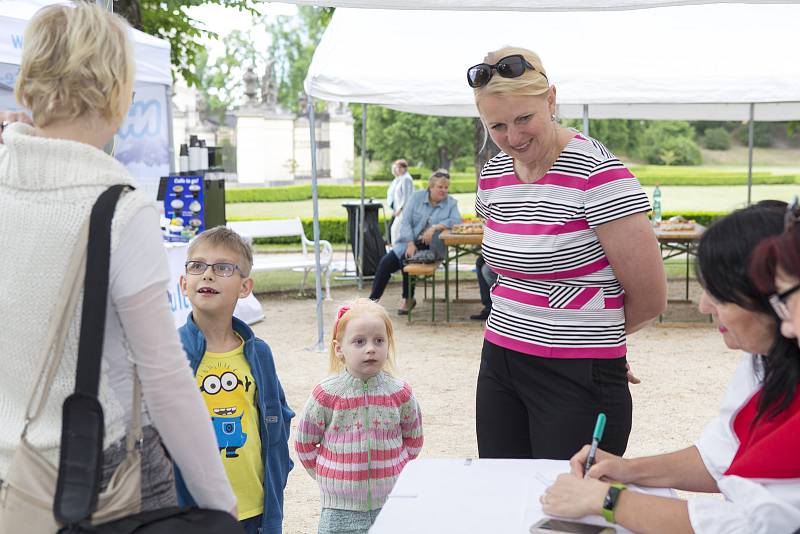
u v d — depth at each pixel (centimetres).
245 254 285
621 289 259
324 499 306
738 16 841
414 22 821
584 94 820
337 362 315
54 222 154
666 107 1373
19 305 155
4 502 154
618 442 260
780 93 820
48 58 158
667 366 734
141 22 1275
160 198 739
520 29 830
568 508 181
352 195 3238
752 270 151
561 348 254
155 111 923
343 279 1300
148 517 159
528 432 274
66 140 159
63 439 151
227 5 1552
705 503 168
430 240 966
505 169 265
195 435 164
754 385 185
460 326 933
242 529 163
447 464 216
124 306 155
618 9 387
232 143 3544
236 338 288
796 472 156
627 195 244
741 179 3594
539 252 252
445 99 805
